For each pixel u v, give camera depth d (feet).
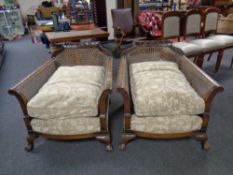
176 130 4.92
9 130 6.16
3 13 18.94
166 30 9.63
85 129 4.95
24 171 4.70
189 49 8.33
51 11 19.58
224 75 9.46
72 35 9.46
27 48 15.65
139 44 7.02
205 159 4.84
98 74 6.04
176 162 4.80
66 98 4.78
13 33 19.94
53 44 9.23
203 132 4.98
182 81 5.40
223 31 15.26
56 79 5.69
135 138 5.56
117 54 11.85
